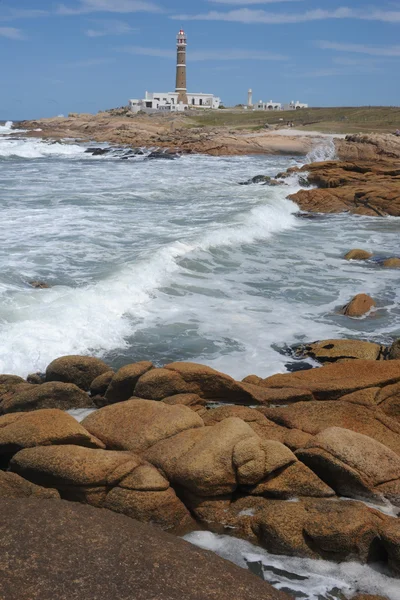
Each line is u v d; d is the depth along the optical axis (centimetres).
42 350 858
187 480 520
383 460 553
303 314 1103
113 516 461
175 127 8769
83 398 716
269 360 891
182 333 977
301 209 2414
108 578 385
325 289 1269
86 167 3928
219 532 512
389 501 531
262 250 1600
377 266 1479
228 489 529
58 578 379
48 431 555
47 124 9456
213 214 1948
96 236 1555
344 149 5078
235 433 559
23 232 1572
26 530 422
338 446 554
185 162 4738
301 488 533
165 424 590
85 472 508
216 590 386
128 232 1628
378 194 2394
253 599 384
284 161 4994
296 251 1616
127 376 718
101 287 1084
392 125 8006
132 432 582
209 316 1060
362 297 1149
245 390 712
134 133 7025
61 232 1591
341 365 791
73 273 1205
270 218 2009
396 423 653
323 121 8969
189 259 1386
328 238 1834
